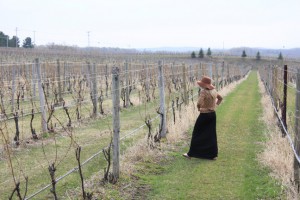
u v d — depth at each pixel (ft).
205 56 321.93
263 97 67.10
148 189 21.48
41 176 23.70
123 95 57.77
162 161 26.73
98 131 37.52
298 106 20.11
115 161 21.99
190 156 27.81
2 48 183.42
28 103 51.70
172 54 321.32
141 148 27.63
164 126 32.53
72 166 25.84
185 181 22.93
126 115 48.03
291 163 22.93
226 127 40.34
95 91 45.68
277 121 37.88
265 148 29.86
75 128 38.73
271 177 22.67
